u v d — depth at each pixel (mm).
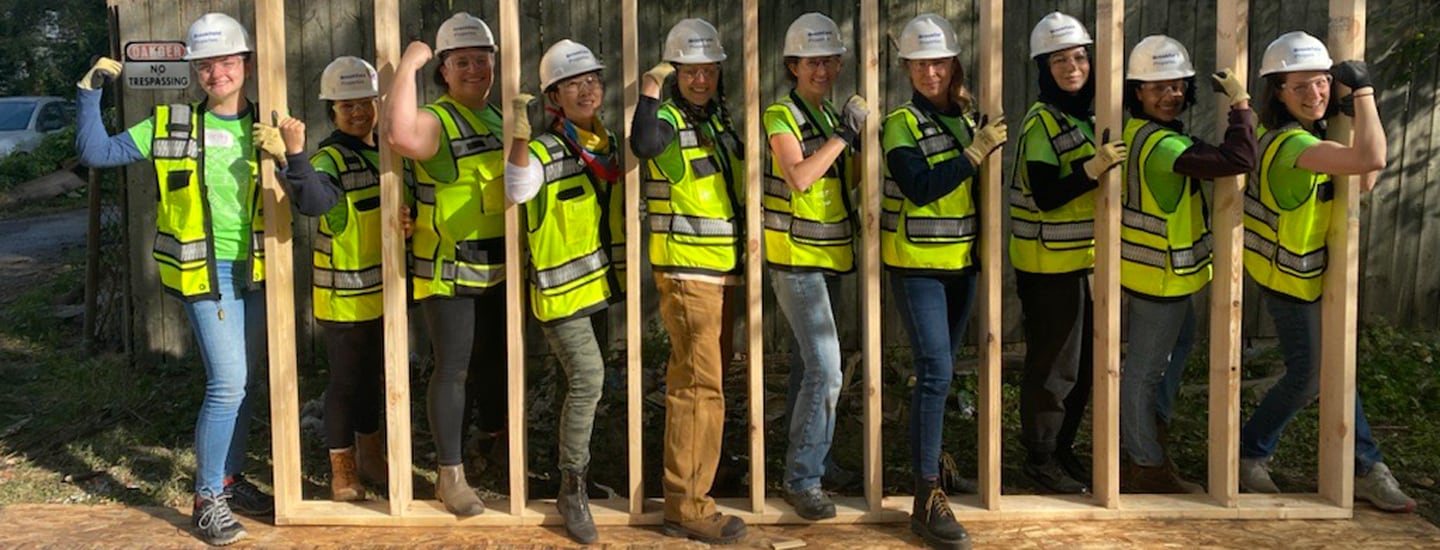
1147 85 5086
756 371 5160
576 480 5125
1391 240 8258
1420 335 8164
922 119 4891
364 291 5348
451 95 5102
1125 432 5461
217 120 5023
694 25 4801
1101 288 5180
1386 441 6547
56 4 29500
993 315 5133
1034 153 5098
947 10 7836
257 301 5242
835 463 6098
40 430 6828
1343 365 5273
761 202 5566
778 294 5059
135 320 7895
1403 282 8305
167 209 4984
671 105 4879
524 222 5203
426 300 5121
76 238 14234
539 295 4977
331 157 5258
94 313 8469
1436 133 8172
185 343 7934
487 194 5047
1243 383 7273
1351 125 5172
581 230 4957
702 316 4898
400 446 5266
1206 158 4844
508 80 4918
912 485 5887
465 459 6145
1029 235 5293
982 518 5293
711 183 4883
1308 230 5199
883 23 7824
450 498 5273
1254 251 5383
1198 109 7992
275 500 5289
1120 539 5094
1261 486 5574
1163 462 5508
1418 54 7754
